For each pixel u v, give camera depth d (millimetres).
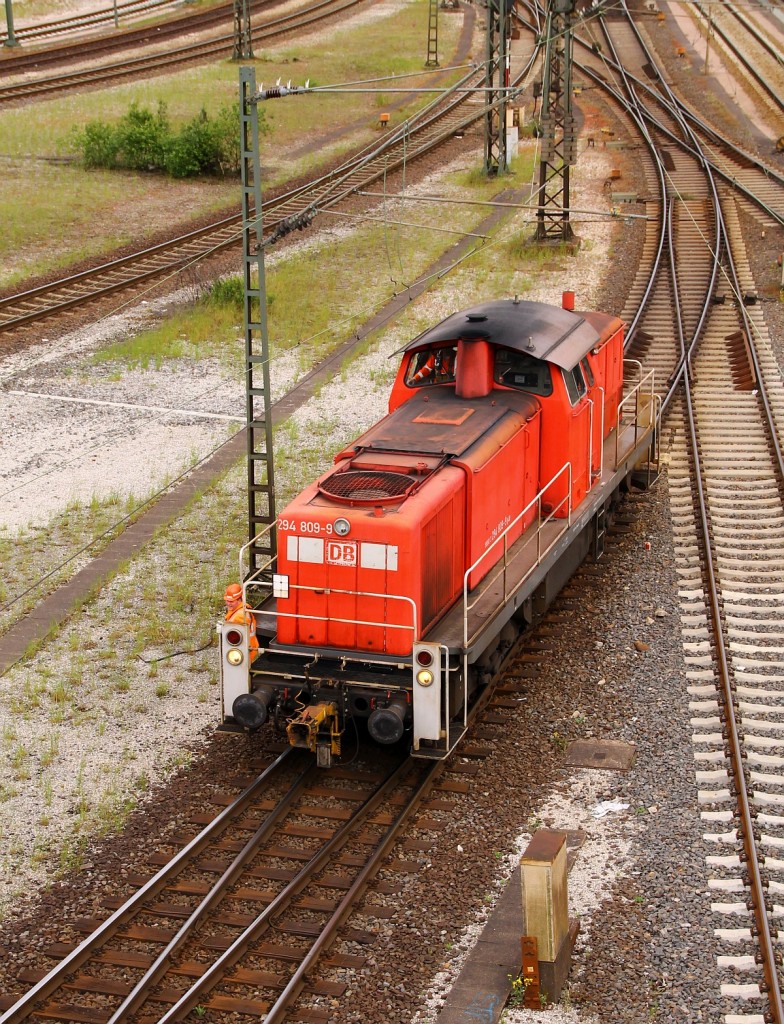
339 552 11758
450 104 48438
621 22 67750
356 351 25453
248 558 16844
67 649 14742
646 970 9398
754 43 63156
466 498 12594
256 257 14844
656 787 11750
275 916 10094
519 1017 9016
